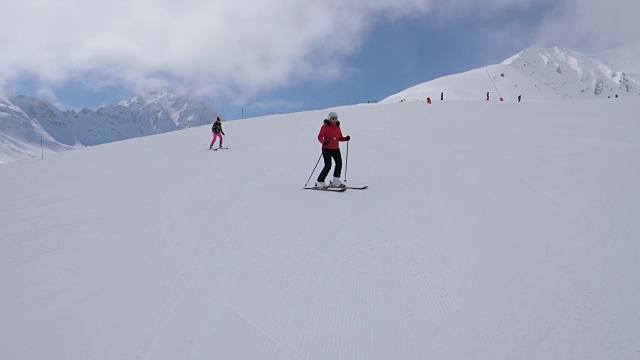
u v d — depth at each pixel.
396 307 3.74
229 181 10.48
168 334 3.51
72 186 11.55
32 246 6.07
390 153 12.85
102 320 3.81
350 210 6.88
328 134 8.98
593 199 6.54
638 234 5.03
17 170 16.03
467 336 3.27
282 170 11.76
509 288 3.93
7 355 3.36
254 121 26.84
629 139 11.66
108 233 6.53
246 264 4.84
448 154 11.80
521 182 7.98
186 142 20.39
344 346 3.25
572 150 10.74
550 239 5.02
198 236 6.01
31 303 4.21
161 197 9.10
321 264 4.71
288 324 3.58
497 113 20.44
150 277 4.65
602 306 3.53
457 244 5.02
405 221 6.02
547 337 3.18
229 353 3.24
